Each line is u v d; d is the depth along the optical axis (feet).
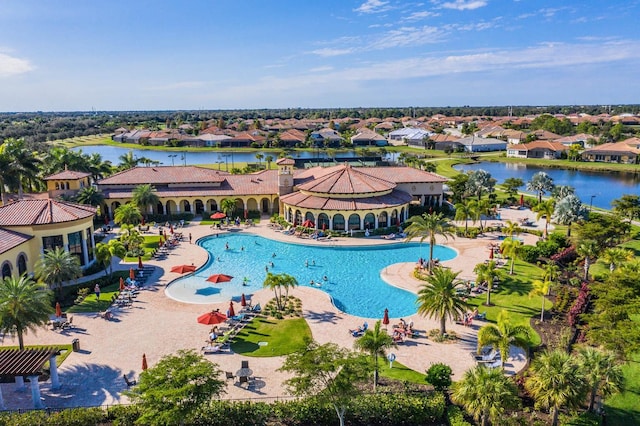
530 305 156.56
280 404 98.89
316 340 131.13
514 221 272.10
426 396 101.71
